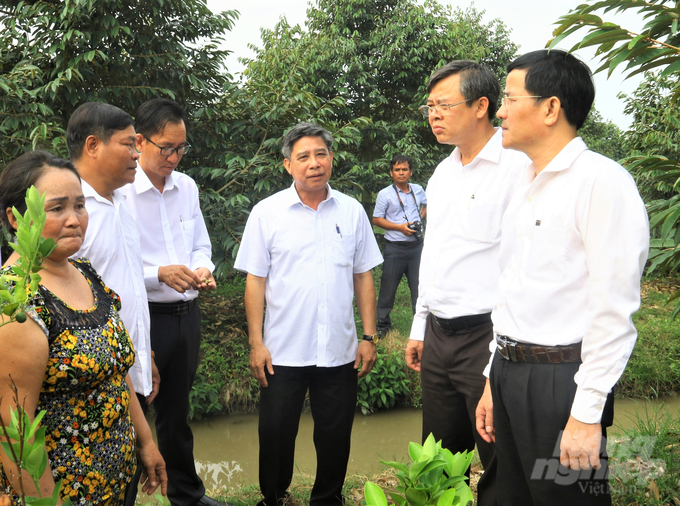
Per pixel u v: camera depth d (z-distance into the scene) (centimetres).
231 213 573
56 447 137
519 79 168
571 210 158
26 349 126
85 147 213
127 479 157
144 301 233
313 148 258
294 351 266
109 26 564
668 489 262
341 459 280
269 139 596
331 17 1239
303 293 264
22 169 141
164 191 280
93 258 214
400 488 108
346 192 655
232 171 559
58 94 551
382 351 548
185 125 268
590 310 152
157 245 276
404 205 621
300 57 1111
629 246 148
